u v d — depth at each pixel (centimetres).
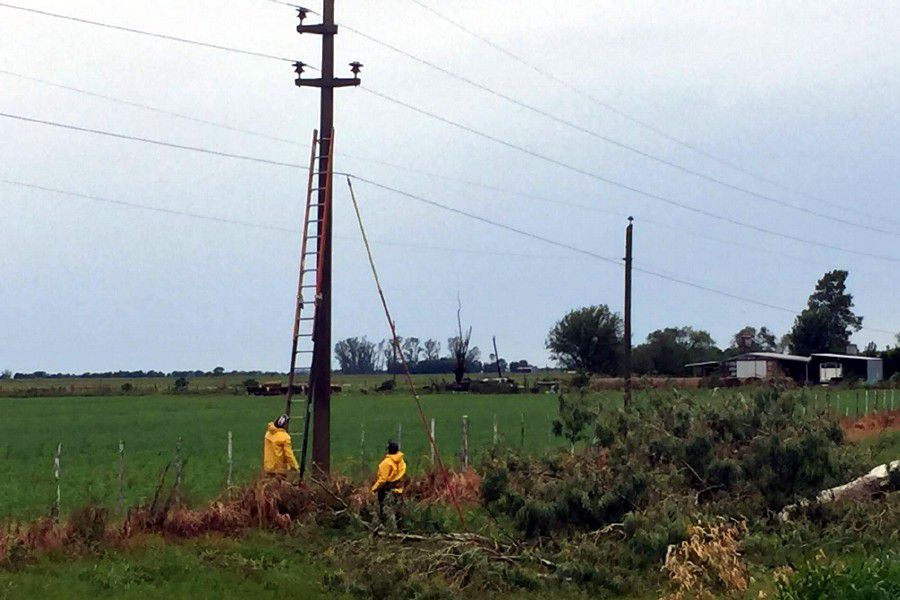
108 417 6988
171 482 3133
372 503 2358
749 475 2234
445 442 4597
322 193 2747
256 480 2433
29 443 4900
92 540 2078
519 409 7550
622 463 2217
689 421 2319
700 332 13500
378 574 1944
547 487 2141
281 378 18075
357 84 2741
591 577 1947
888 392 9212
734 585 1861
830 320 14200
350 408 7819
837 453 2300
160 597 1828
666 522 2006
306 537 2231
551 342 12712
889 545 2002
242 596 1872
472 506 2611
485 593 1920
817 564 1795
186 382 12731
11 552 1973
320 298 2727
